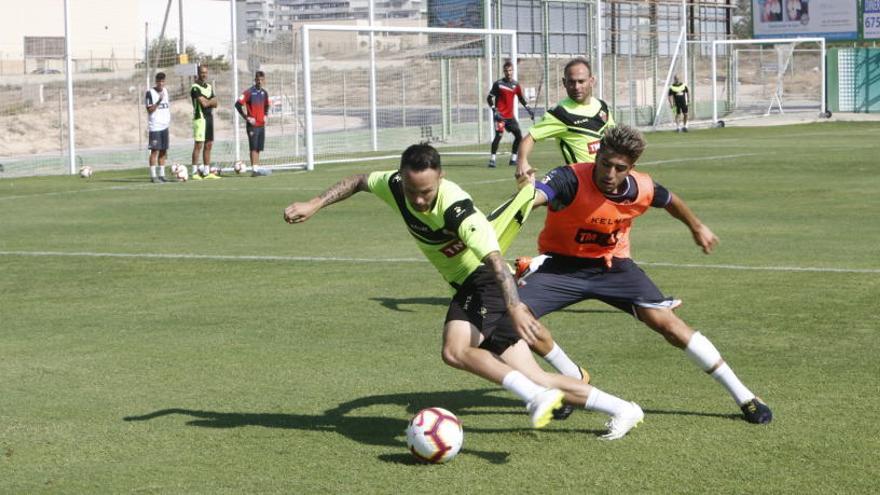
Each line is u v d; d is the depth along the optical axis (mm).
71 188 23484
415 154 5453
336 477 5480
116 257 13406
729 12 51000
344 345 8547
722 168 24312
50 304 10539
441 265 5969
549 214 6348
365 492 5250
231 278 11781
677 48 44094
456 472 5520
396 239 14578
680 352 8062
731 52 50188
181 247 14188
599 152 6020
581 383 5938
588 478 5383
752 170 23672
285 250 13734
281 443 6070
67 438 6234
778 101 51000
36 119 43688
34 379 7637
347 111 44281
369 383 7375
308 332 9039
